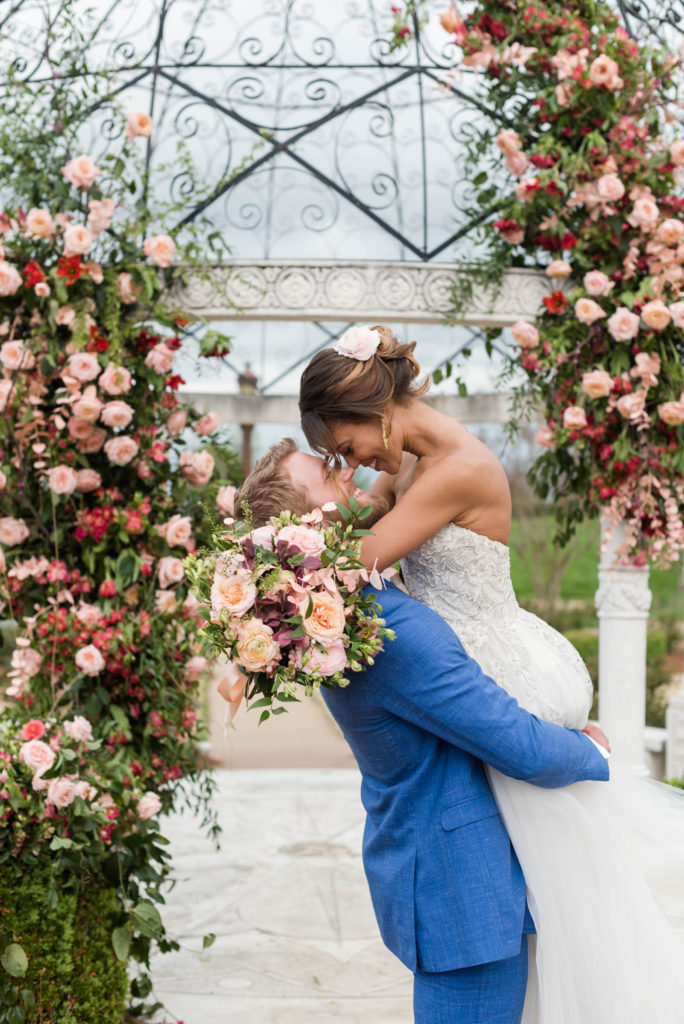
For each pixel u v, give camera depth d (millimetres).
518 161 3383
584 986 1585
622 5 3646
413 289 3330
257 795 5734
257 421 4684
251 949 3432
